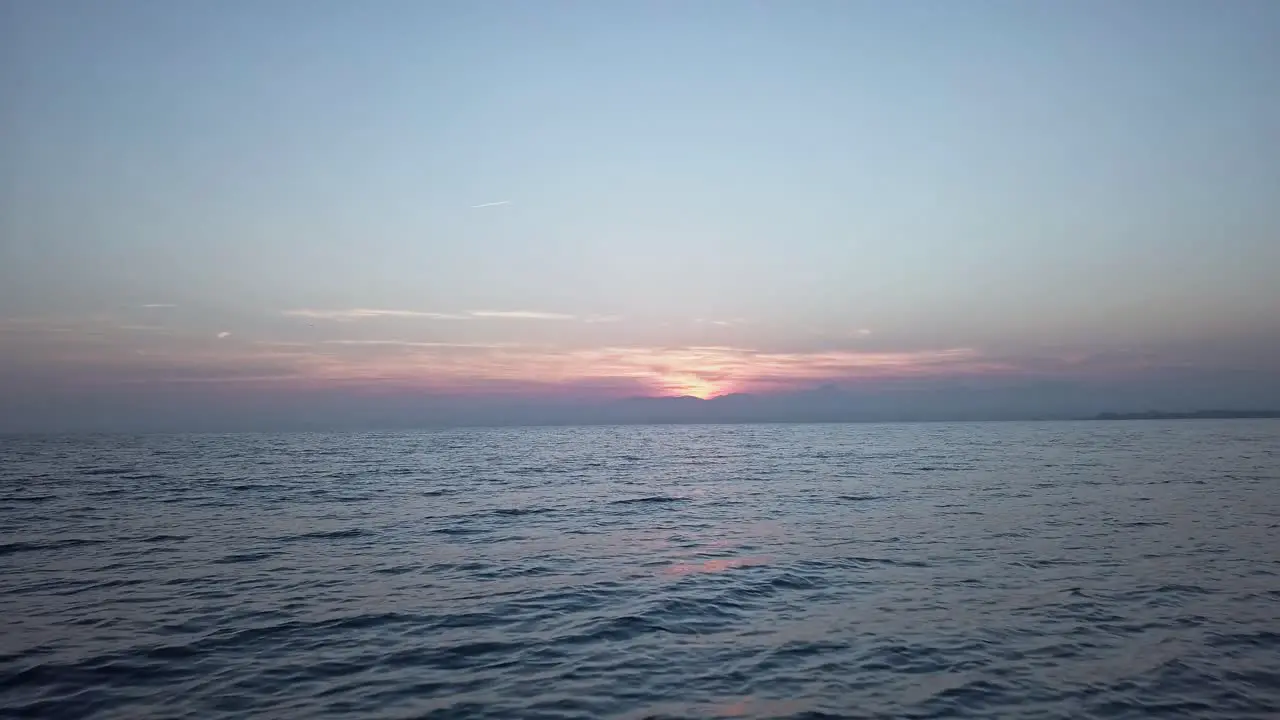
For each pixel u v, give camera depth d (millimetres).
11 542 25281
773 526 28547
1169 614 15422
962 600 16797
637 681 11852
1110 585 18094
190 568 20906
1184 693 11141
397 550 23781
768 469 59406
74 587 18547
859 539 25234
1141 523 28109
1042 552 22453
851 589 17984
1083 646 13383
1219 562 20719
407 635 14430
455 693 11375
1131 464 60750
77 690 11492
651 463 69062
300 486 46281
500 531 27781
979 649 13273
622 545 24578
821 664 12586
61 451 94250
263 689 11555
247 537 26359
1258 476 48625
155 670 12422
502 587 18516
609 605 16656
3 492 42406
